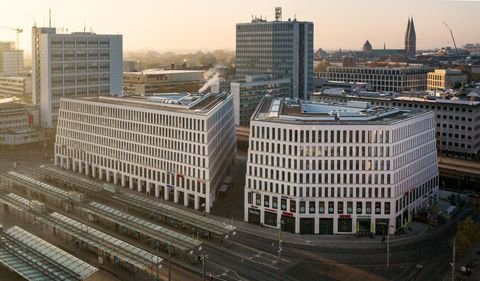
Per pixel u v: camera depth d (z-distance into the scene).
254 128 186.00
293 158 178.75
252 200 188.25
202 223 176.25
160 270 149.50
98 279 141.50
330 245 169.75
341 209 179.12
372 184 178.38
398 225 183.38
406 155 187.75
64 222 172.25
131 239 171.62
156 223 186.88
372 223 179.50
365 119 187.38
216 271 149.88
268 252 163.88
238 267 152.88
